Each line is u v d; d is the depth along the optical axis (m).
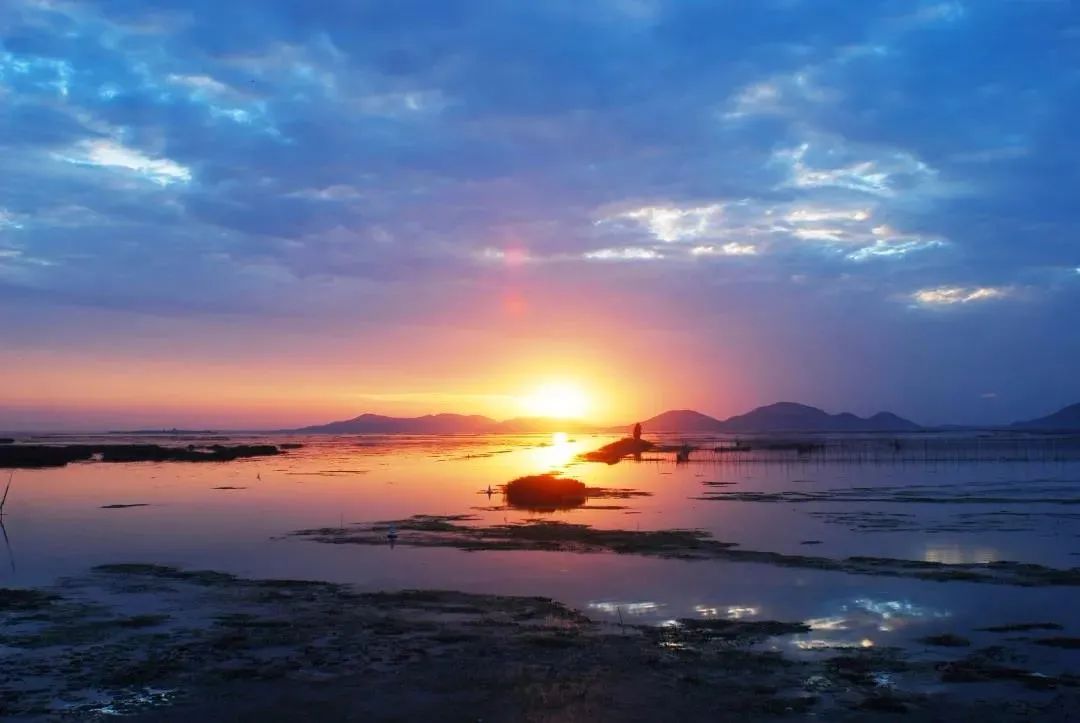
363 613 18.08
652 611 18.23
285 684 13.29
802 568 23.47
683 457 92.81
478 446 165.25
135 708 12.27
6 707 12.27
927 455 94.88
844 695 12.64
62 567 24.23
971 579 21.69
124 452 100.81
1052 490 49.56
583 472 73.00
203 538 30.31
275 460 97.50
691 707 12.16
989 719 11.63
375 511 39.81
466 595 19.92
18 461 85.94
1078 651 14.98
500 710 12.08
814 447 118.50
